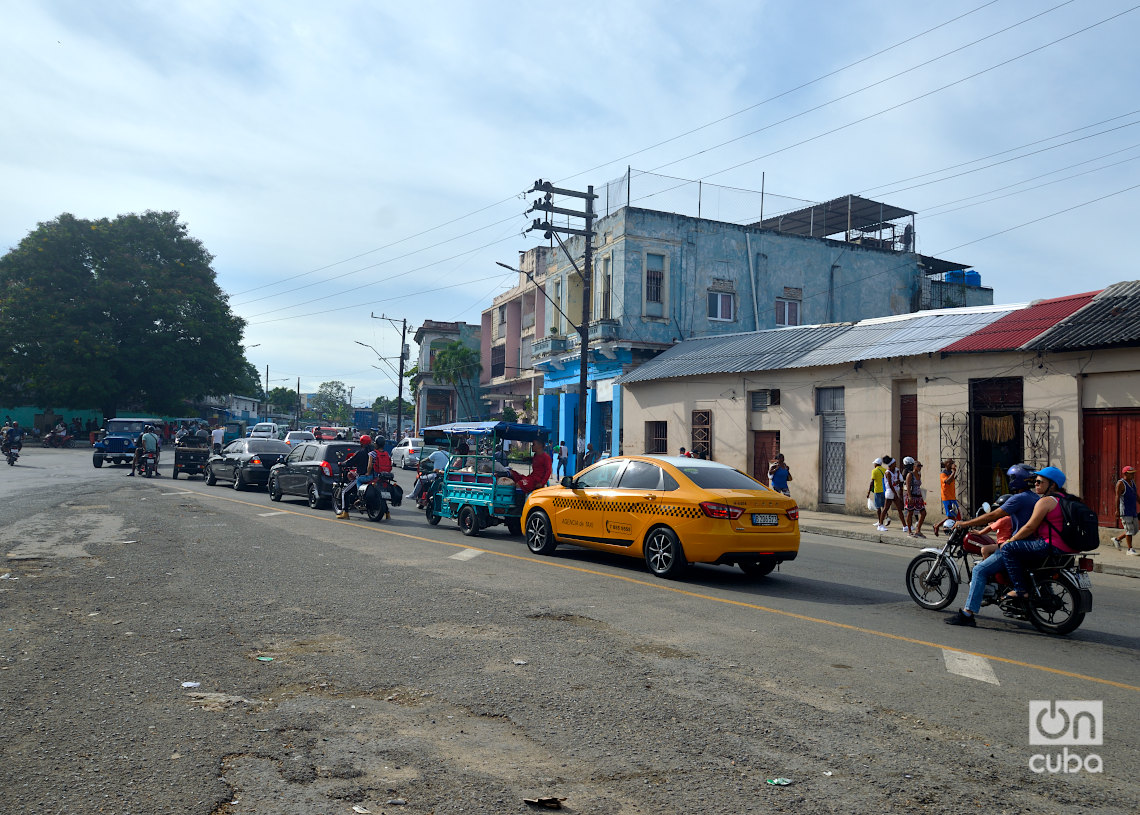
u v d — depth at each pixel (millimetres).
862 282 35000
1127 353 15375
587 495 11117
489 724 4625
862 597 9211
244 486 23656
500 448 14875
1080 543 7449
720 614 7805
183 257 58000
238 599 7816
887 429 20031
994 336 18219
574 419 34781
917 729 4711
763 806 3639
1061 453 16375
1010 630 7652
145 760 3959
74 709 4656
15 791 3559
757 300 32875
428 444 17672
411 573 9594
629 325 30750
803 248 33875
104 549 10711
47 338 51406
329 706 4859
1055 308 18688
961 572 11406
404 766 4004
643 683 5453
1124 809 3699
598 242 32844
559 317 36781
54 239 52719
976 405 18078
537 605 7934
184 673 5410
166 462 38094
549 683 5402
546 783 3840
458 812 3508
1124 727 4832
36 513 14805
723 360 25766
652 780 3906
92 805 3447
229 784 3717
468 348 53906
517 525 14273
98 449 31812
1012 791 3875
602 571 10305
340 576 9242
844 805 3672
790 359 23188
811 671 5863
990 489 17766
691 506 9719
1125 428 15523
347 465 16344
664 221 31469
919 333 20719
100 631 6469
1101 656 6664
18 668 5418
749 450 24250
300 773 3873
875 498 18234
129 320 54344
